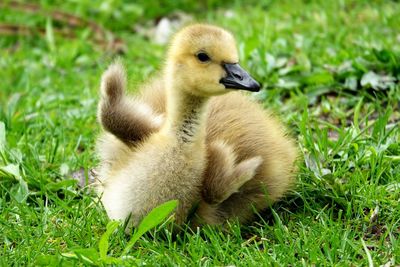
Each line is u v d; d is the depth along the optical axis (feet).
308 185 35.91
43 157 40.88
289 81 47.34
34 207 36.76
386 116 39.24
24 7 67.15
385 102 44.70
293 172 35.96
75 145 42.98
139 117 34.63
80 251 30.14
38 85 53.62
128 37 64.18
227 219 34.12
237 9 65.21
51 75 56.08
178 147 32.32
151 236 33.32
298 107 45.03
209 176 32.65
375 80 45.06
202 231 33.42
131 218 32.86
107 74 34.65
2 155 39.34
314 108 44.91
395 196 34.83
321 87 46.32
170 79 32.99
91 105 47.83
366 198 34.45
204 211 33.12
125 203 32.73
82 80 54.24
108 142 36.09
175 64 32.86
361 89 46.03
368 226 33.12
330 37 54.90
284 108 44.83
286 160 35.88
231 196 34.14
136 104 35.29
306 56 49.16
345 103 44.96
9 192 36.19
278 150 35.73
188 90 32.40
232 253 31.45
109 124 33.99
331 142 39.06
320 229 32.60
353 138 38.73
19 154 39.81
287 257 30.58
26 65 58.23
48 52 61.31
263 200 34.76
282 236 32.27
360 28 55.98
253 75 47.98
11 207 36.17
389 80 45.27
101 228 34.37
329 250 30.68
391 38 53.36
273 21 60.13
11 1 67.46
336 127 40.37
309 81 47.06
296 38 54.13
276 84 47.06
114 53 60.13
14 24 64.85
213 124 35.63
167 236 31.99
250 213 34.86
